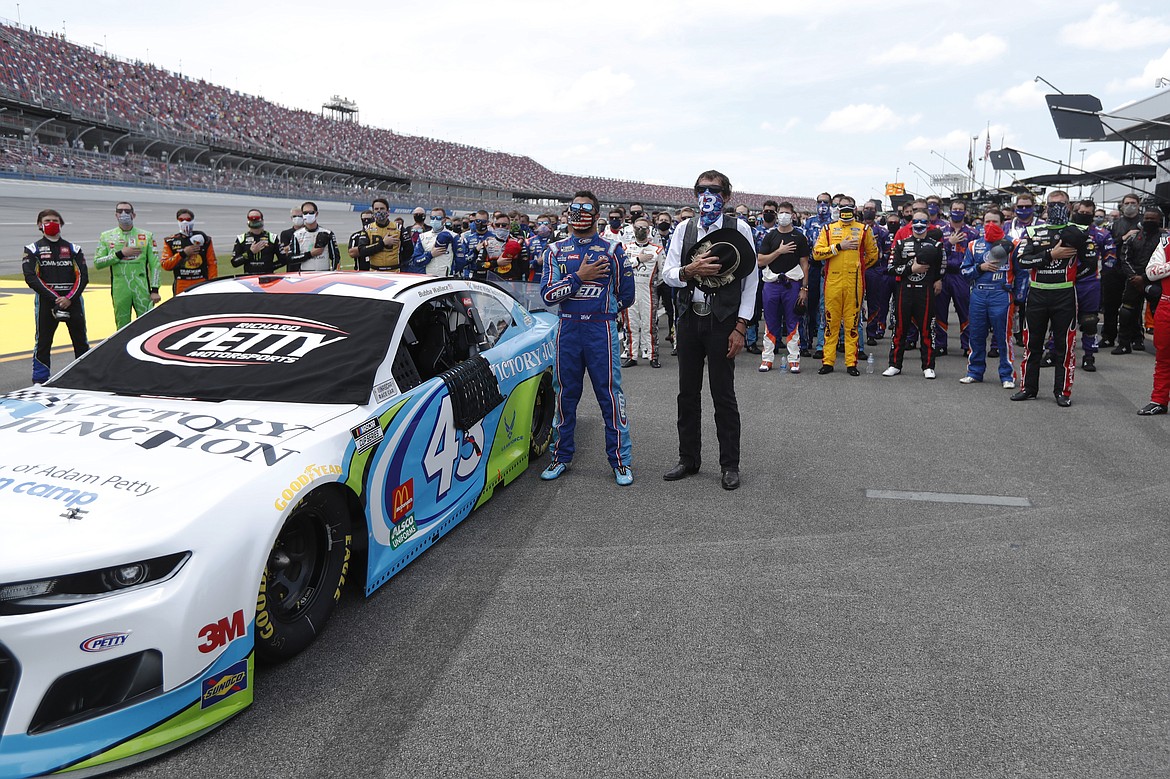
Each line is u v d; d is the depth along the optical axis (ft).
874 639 9.35
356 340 11.33
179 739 7.32
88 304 42.29
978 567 11.39
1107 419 20.48
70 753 6.78
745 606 10.21
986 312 24.80
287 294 12.59
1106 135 58.65
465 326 13.98
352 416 9.98
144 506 7.50
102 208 124.57
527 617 9.92
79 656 6.77
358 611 10.07
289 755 7.30
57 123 150.51
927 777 6.92
